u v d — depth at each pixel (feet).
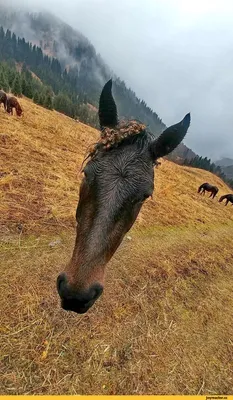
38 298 3.31
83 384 2.57
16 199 5.45
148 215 7.45
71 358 2.77
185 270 5.19
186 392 2.76
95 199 2.16
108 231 2.11
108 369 2.76
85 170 2.31
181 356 3.16
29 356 2.67
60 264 4.01
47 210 5.47
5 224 4.61
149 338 3.26
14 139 8.39
